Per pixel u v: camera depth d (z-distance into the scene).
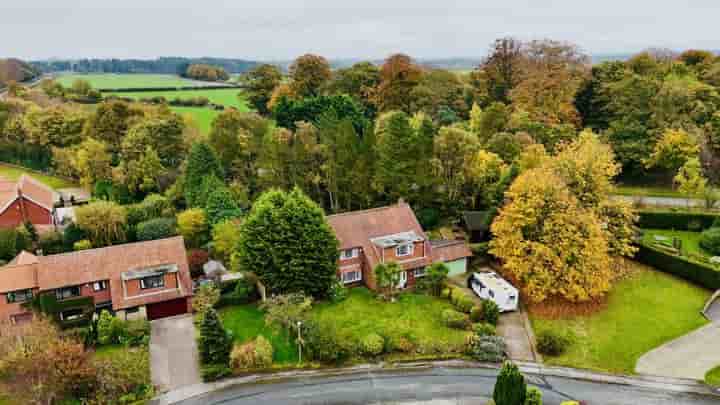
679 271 49.94
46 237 58.44
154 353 40.75
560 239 44.69
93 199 72.50
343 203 66.56
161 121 79.69
